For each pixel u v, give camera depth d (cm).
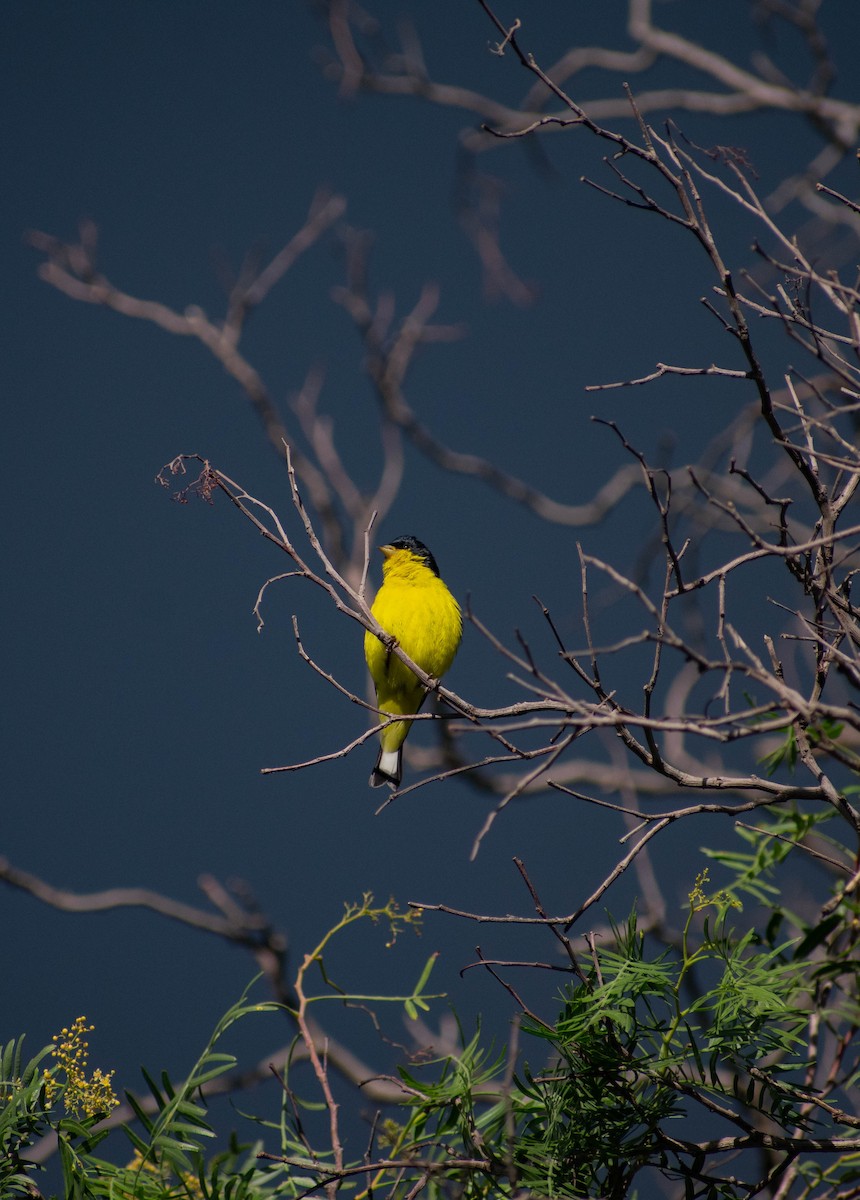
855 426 774
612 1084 625
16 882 1997
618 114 2298
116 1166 634
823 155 2077
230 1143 638
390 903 695
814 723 593
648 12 2348
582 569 670
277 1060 1534
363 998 664
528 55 716
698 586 624
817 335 632
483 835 541
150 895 1948
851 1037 618
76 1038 647
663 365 669
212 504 736
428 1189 611
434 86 2342
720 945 654
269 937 1889
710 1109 612
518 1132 626
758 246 648
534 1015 625
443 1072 638
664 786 2227
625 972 638
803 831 654
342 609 746
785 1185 602
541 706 793
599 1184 624
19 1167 632
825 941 582
